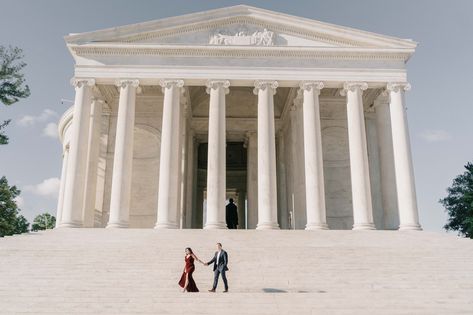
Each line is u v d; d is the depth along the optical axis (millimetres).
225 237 30047
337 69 38969
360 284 21781
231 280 22375
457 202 71562
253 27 40094
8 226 46375
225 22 40062
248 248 26766
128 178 36094
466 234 70438
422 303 18656
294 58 39156
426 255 25875
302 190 39750
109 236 29906
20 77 45344
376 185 43750
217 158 36469
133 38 39094
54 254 24906
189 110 47906
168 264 23859
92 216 38750
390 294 19875
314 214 35281
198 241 29000
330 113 46750
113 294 19297
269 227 34656
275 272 23281
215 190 35719
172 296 18781
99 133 41062
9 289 20000
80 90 37625
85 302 18219
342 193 44594
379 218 42812
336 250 26469
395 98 38531
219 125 37250
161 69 38406
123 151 36312
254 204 47531
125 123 37000
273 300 18375
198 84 38969
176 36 39531
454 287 21141
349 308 17734
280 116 50844
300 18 39750
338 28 39594
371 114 46000
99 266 23344
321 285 21766
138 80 38125
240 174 63344
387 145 40750
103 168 43156
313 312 17156
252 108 50781
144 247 26922
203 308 17531
